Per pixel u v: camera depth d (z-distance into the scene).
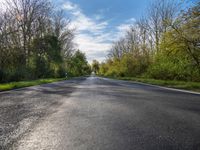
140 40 47.69
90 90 14.75
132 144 3.63
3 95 11.28
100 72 131.62
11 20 30.70
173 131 4.44
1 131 4.43
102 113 6.41
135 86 19.67
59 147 3.49
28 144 3.63
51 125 4.93
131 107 7.53
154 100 9.47
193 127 4.78
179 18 19.77
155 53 40.59
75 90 14.70
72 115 6.09
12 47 30.34
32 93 12.44
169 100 9.48
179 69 25.27
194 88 16.39
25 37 32.91
